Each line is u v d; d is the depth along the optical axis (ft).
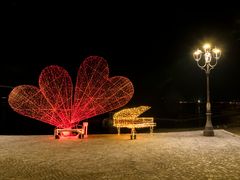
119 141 48.57
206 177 25.62
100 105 55.11
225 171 27.66
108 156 35.12
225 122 106.63
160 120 104.78
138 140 49.83
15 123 102.12
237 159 33.17
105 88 55.11
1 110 116.88
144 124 53.31
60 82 53.88
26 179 25.31
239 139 50.90
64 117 53.83
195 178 25.32
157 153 37.04
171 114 161.89
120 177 25.73
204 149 40.01
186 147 41.88
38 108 53.67
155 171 27.76
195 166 29.73
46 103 53.72
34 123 100.01
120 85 55.47
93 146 43.01
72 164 30.86
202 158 33.76
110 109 55.57
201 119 120.98
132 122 53.11
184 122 109.70
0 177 25.91
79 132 52.60
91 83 54.70
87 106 54.60
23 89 53.72
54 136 53.36
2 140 50.03
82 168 29.09
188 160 32.68
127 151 38.63
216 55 57.52
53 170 28.35
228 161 32.07
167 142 47.09
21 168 29.19
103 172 27.48
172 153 37.01
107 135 58.13
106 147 41.98
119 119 53.31
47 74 53.62
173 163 31.12
